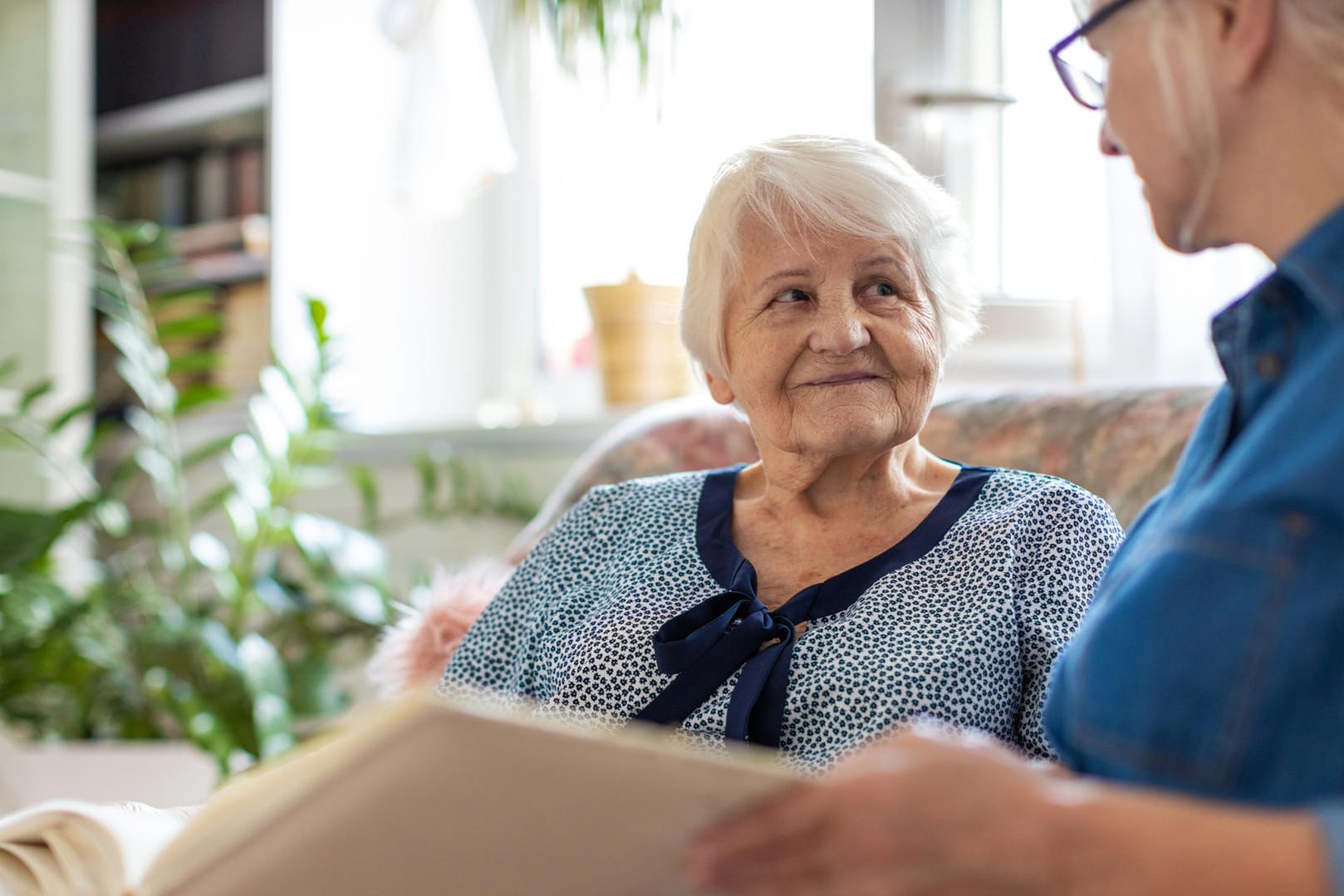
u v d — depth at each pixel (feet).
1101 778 2.51
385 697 4.81
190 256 9.78
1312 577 2.13
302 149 9.50
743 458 5.55
